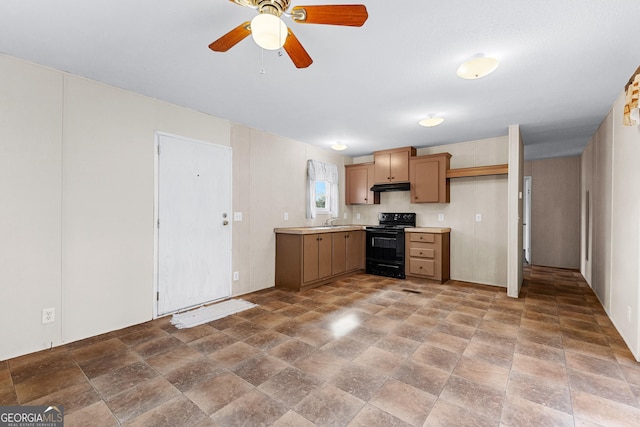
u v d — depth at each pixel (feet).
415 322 9.73
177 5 5.31
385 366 7.00
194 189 11.12
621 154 9.11
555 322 9.72
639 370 6.81
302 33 6.11
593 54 6.88
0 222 7.12
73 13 5.54
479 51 6.83
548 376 6.57
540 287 14.19
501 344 8.14
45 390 6.02
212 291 11.76
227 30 6.10
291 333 8.86
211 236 11.71
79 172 8.33
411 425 5.08
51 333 7.89
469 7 5.31
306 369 6.87
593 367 6.95
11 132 7.25
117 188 9.09
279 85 8.79
